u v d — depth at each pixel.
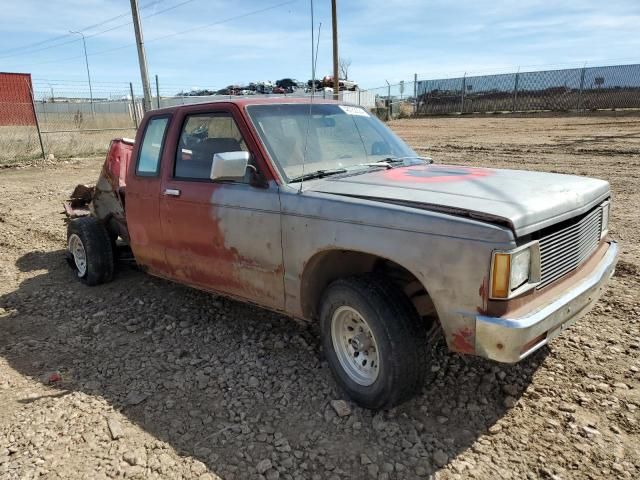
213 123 4.12
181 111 4.45
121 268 6.38
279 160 3.75
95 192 5.94
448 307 2.85
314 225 3.38
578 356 3.90
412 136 23.53
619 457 2.87
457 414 3.31
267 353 4.19
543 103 34.81
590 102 32.72
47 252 7.35
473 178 3.59
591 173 11.47
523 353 2.74
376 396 3.20
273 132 3.88
